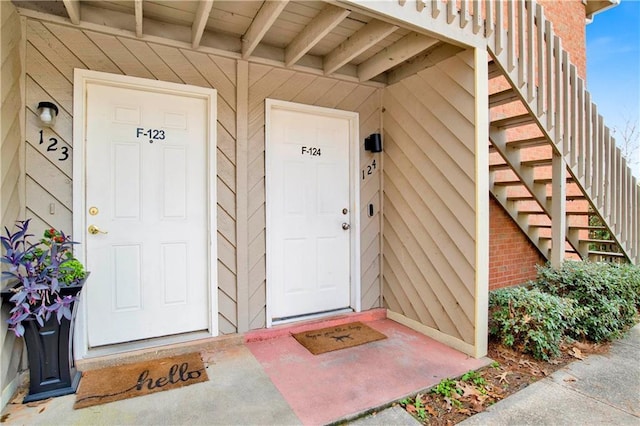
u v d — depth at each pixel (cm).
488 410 189
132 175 253
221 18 248
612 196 378
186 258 271
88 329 240
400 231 332
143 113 256
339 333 300
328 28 234
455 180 274
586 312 291
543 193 374
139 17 215
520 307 271
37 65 221
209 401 193
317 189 328
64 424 172
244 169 283
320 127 328
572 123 333
